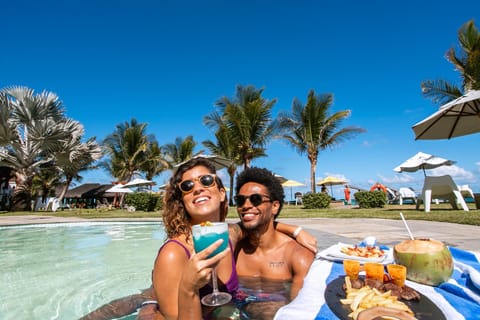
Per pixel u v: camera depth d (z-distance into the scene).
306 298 1.44
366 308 1.23
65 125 18.08
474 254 2.18
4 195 21.30
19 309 2.13
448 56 15.80
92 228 8.21
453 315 1.23
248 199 2.03
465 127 7.39
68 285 2.77
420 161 12.84
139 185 22.45
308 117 19.05
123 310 1.92
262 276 2.12
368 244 2.38
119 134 29.69
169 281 1.42
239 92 21.38
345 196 23.19
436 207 12.53
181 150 28.84
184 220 1.79
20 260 4.04
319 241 3.90
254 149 20.52
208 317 1.54
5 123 16.77
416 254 1.62
